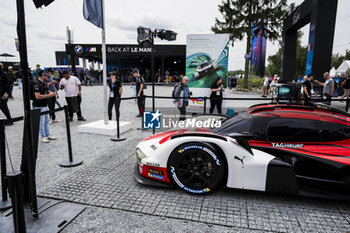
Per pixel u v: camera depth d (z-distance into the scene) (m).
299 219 2.30
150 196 2.71
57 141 5.09
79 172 3.41
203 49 7.57
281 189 2.57
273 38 21.27
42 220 2.23
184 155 2.69
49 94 4.96
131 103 11.52
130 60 31.45
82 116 8.05
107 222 2.23
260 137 2.83
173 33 5.58
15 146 4.76
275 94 9.23
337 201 2.64
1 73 6.28
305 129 2.77
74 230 2.12
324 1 12.41
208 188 2.65
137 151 3.04
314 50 12.93
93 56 25.84
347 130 2.75
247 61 21.36
